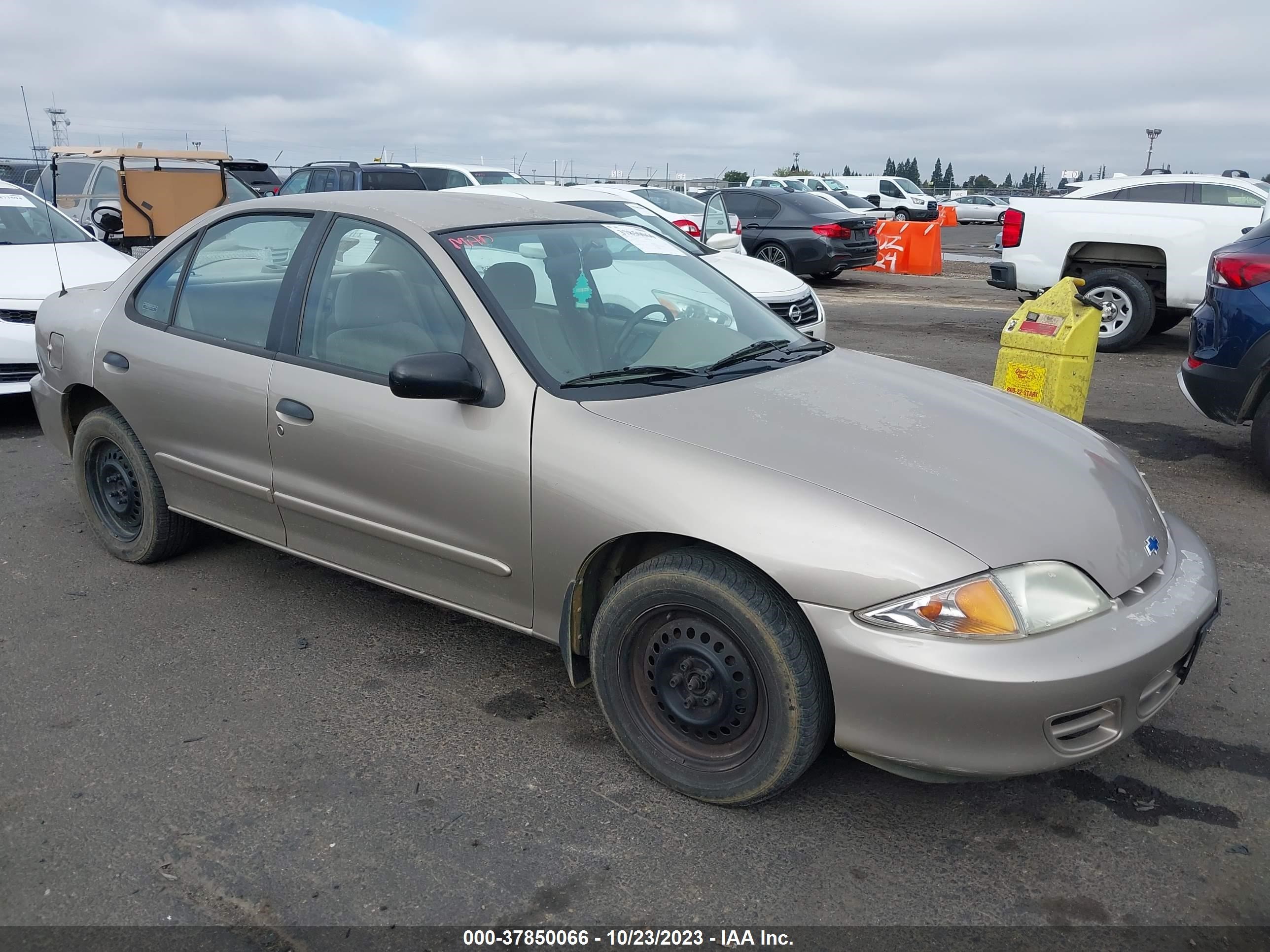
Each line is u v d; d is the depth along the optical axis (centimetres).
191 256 402
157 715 321
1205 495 541
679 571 264
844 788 287
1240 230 916
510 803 278
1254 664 357
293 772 291
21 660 357
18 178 1903
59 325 443
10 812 272
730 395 304
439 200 376
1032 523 254
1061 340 565
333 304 346
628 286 362
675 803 279
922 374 364
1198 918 237
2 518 499
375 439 320
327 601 407
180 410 384
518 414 293
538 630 304
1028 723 234
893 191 3559
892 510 249
